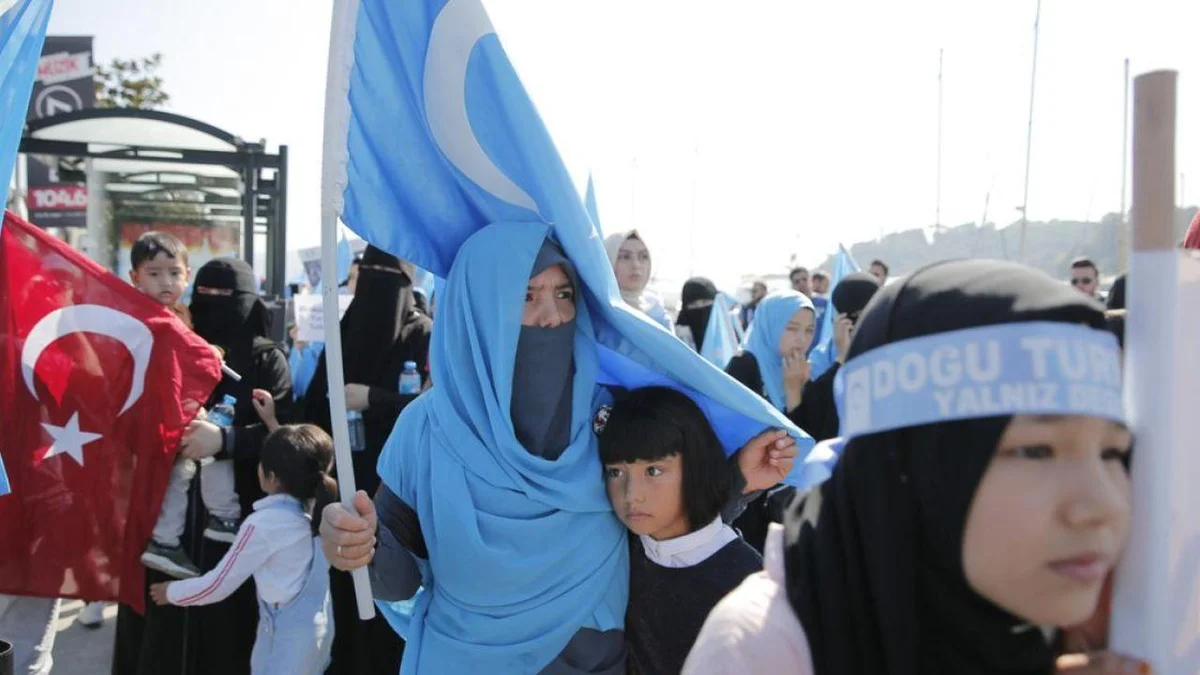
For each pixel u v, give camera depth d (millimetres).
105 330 3004
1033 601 873
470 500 1958
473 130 2055
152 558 2955
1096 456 872
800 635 993
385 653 3369
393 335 3680
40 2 2027
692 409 1979
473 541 1927
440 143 2064
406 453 2129
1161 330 860
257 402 3363
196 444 3072
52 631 3154
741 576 1925
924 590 960
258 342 3543
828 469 1124
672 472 1914
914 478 943
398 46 2014
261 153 7746
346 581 3357
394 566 2008
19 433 2904
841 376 1045
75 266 3004
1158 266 860
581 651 2000
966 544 897
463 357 2061
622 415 1963
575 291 2133
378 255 3705
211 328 3480
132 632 3316
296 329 5012
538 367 2059
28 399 2916
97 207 8117
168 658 3121
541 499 1952
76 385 2959
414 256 2191
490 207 2137
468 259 2076
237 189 8484
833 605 980
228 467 3256
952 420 894
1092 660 901
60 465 2930
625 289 4586
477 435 2020
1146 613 861
